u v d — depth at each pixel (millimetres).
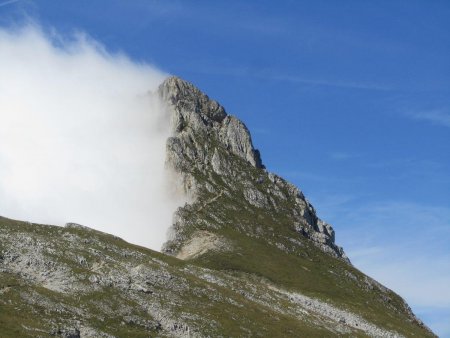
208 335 146500
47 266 152375
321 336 174875
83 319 133000
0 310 122438
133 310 145875
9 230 167875
